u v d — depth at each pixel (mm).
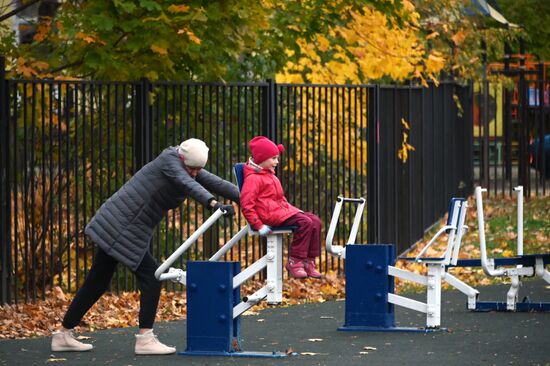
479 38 40781
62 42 24703
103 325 20172
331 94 26828
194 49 23609
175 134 24391
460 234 20016
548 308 21547
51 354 17141
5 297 21719
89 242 24391
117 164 23312
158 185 17156
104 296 23188
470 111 44656
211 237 25688
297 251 18750
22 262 23750
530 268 21594
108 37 23641
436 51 35469
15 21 30094
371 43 30469
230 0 24016
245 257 25594
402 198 30656
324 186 29391
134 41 23422
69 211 22531
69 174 22609
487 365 15859
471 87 44250
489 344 17766
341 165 29828
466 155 44219
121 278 24328
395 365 15914
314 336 18859
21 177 22766
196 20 23562
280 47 27922
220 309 16891
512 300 21562
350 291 19562
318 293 24438
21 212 23641
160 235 25453
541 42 64312
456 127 40969
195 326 17016
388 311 19547
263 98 25859
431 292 19203
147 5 22922
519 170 43406
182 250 16812
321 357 16688
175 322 20625
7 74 23625
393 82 37562
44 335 19234
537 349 17266
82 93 22750
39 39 24812
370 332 19250
